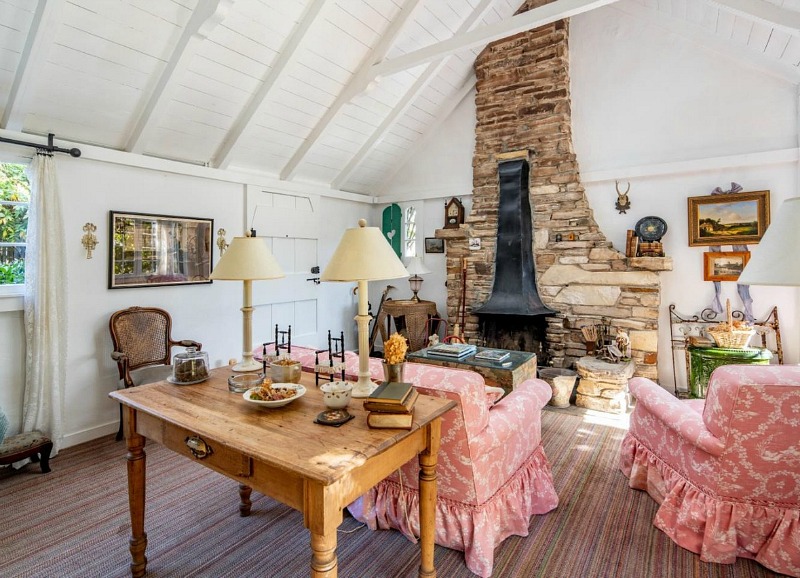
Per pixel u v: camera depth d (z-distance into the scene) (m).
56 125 3.18
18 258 3.14
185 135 3.84
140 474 1.84
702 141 4.22
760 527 1.89
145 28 2.96
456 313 5.52
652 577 1.84
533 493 2.30
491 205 5.25
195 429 1.47
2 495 2.50
